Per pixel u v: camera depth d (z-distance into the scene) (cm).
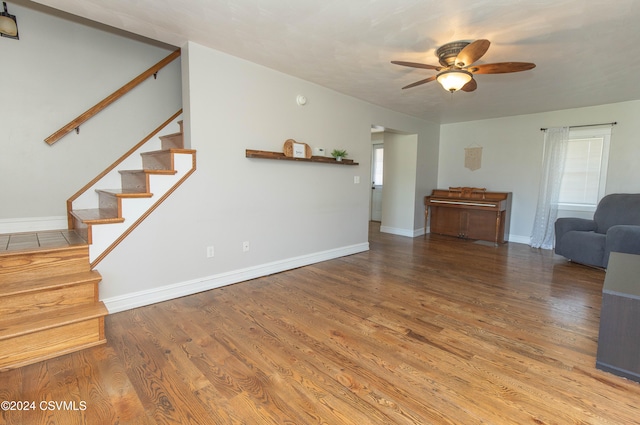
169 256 289
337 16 226
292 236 388
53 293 211
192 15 230
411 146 596
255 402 161
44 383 173
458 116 563
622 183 461
